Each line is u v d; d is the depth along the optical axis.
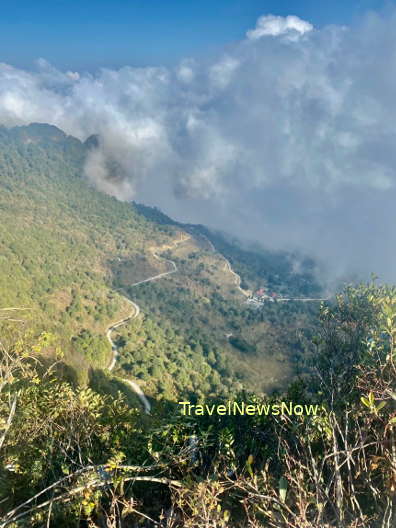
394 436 3.23
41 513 4.00
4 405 4.95
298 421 4.61
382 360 4.27
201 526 3.22
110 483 4.39
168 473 4.93
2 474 4.74
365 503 3.67
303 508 2.83
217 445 5.11
